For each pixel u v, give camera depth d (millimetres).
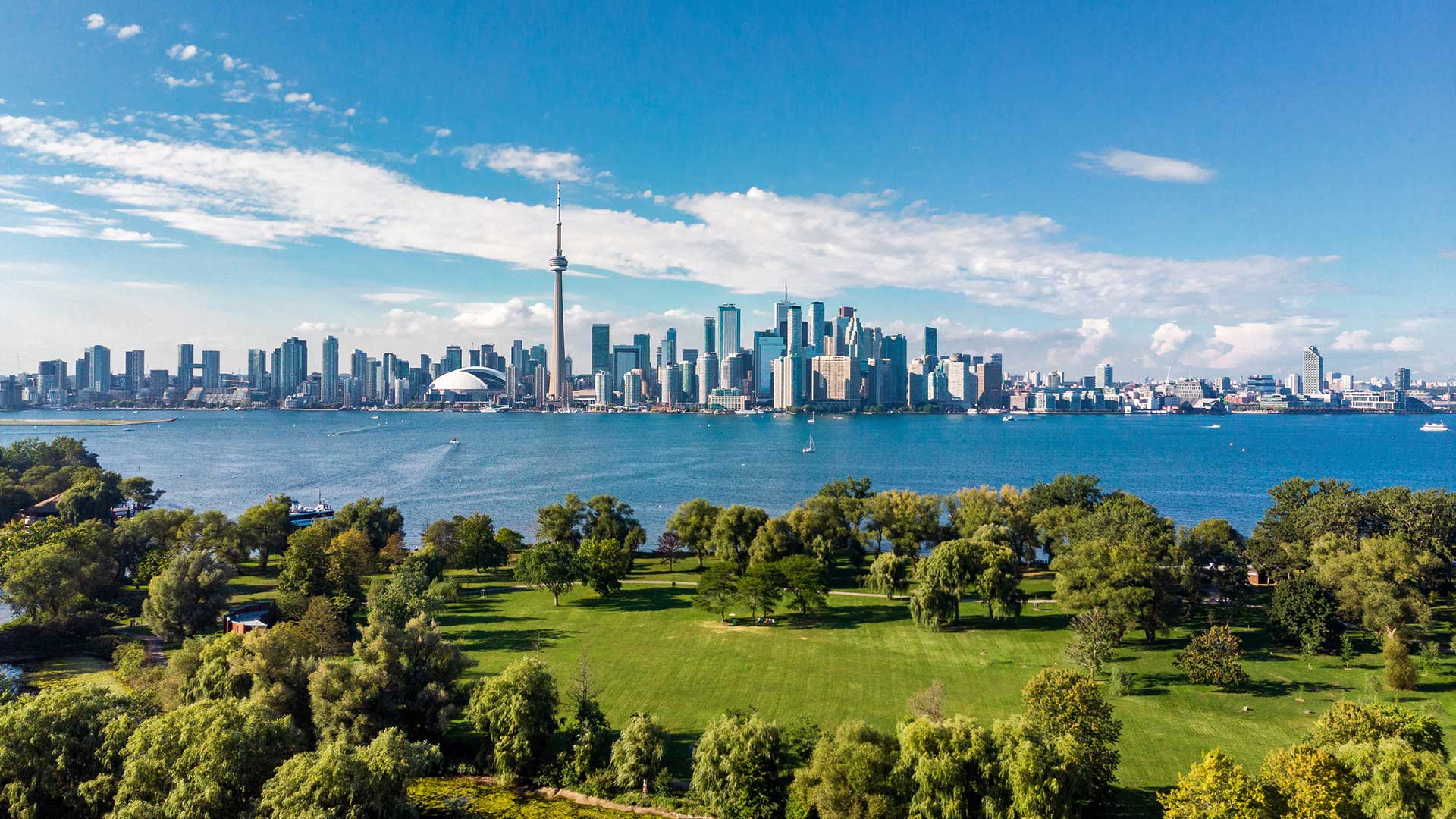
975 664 97562
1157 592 103750
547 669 75875
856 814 57312
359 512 170750
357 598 120625
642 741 68188
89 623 109750
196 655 82750
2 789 60344
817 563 130625
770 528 145500
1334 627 96938
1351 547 108875
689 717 82500
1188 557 116688
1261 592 129875
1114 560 105625
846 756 60188
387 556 155250
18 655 101562
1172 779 67062
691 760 72812
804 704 85438
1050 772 56625
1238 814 51000
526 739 70938
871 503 160250
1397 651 86250
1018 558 151375
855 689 89562
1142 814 61656
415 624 81312
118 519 199250
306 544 126125
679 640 109562
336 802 54219
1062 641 106375
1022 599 116062
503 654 103625
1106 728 67438
